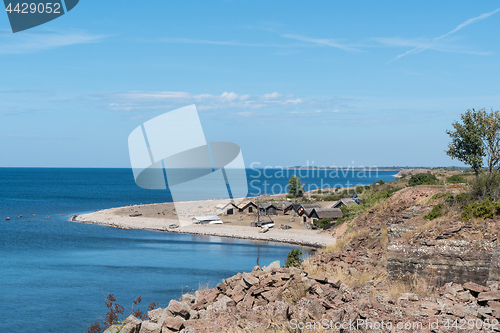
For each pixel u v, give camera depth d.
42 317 41.78
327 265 14.74
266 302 9.23
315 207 105.56
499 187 16.58
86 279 57.28
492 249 12.05
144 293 49.22
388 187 79.31
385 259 15.69
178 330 7.93
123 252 77.38
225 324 8.00
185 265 64.94
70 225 115.31
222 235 91.62
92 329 10.96
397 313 8.46
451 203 17.44
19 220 125.69
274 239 83.62
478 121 33.31
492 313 8.39
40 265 67.25
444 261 12.48
